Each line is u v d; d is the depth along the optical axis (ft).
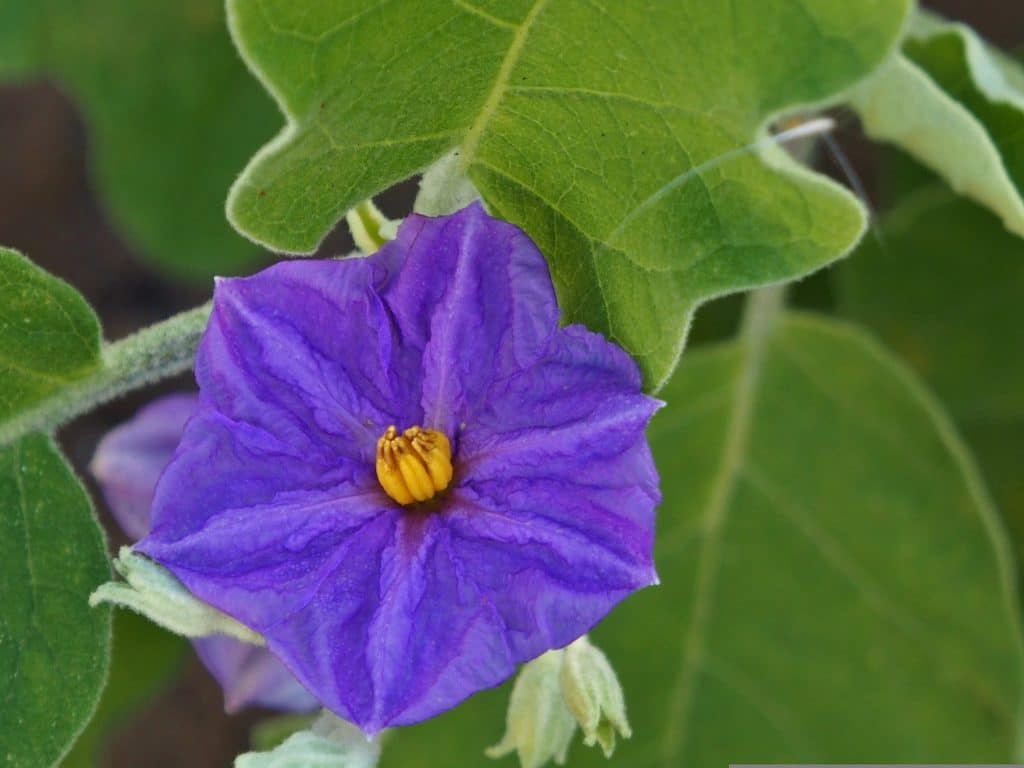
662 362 0.74
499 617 0.70
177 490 0.70
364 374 0.72
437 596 0.70
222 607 0.70
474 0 0.70
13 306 0.78
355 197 0.74
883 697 0.96
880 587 0.96
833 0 0.69
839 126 0.89
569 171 0.74
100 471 0.85
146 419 0.86
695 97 0.71
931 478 0.96
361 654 0.70
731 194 0.72
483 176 0.75
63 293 0.78
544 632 0.69
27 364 0.79
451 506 0.72
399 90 0.72
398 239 0.71
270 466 0.71
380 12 0.70
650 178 0.73
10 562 0.79
